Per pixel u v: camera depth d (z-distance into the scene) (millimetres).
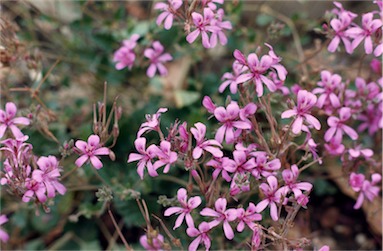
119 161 521
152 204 502
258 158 396
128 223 504
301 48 587
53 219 532
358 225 552
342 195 558
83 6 544
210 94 547
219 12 446
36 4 593
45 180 395
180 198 399
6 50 469
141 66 531
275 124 413
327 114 457
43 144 512
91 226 537
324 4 605
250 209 392
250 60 399
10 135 427
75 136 532
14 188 396
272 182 393
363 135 539
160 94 575
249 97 416
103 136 409
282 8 610
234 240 490
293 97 464
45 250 531
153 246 416
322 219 554
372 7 590
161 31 522
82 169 500
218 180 441
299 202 393
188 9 414
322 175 538
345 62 572
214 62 597
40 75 533
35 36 591
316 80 492
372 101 467
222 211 389
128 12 625
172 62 587
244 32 547
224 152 494
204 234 393
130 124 524
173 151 391
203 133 392
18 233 536
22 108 537
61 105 576
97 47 585
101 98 563
